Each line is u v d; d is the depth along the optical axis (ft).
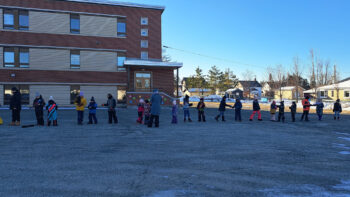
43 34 80.53
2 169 15.38
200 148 22.41
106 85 86.58
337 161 18.49
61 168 15.70
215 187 12.76
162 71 90.89
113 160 17.84
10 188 12.23
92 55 85.15
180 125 39.99
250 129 36.22
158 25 91.71
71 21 83.56
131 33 88.99
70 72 82.84
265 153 20.76
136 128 35.65
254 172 15.46
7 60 77.66
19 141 24.77
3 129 33.19
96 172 14.96
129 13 89.04
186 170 15.69
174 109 42.83
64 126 36.83
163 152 20.63
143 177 14.15
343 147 24.04
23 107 78.33
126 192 11.89
